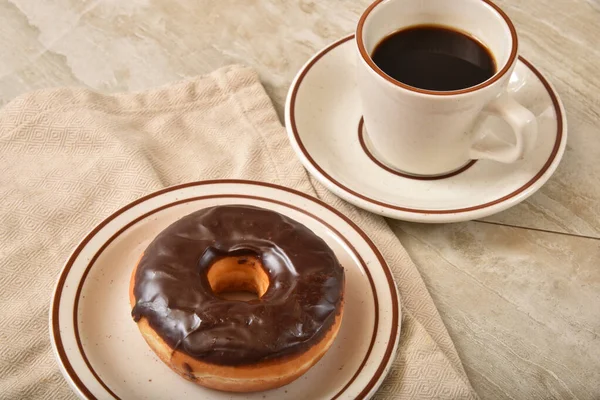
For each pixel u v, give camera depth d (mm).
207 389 528
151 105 666
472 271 596
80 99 657
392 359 535
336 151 627
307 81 651
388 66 597
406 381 543
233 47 716
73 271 554
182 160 640
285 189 597
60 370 531
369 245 576
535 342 569
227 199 591
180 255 531
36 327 559
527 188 593
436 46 610
